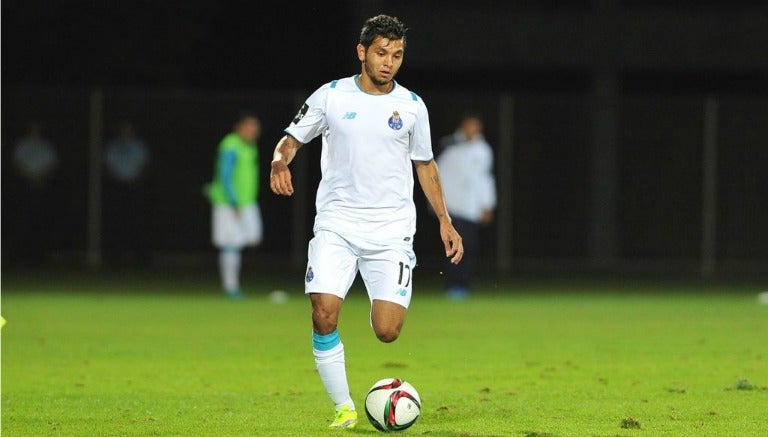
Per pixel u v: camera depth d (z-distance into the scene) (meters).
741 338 53.34
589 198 95.31
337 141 29.81
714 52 99.50
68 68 110.12
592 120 95.06
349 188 29.83
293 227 94.56
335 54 112.12
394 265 29.77
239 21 112.56
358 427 30.53
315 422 31.39
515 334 54.41
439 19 97.94
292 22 112.69
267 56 112.94
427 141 30.31
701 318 62.72
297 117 29.91
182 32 111.56
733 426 31.11
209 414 32.75
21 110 93.94
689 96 108.31
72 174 94.38
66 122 94.25
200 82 112.62
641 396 36.25
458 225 73.31
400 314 29.64
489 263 95.12
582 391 37.31
